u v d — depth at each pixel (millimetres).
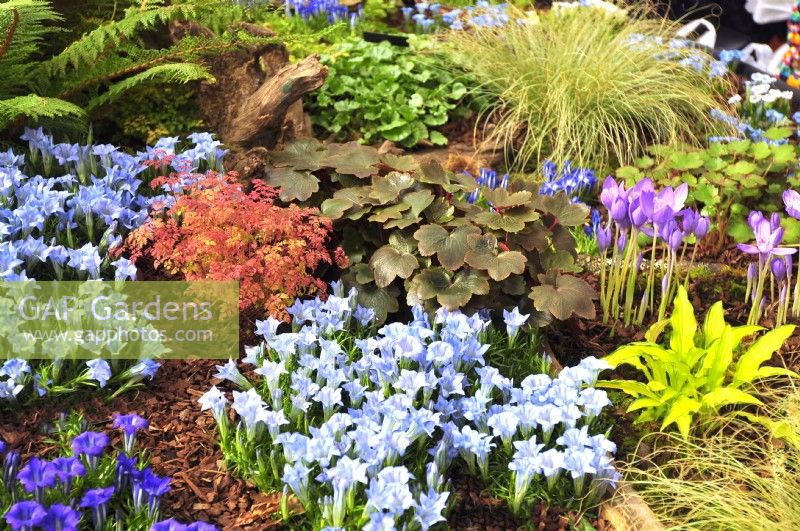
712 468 1317
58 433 1242
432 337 1410
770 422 1305
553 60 2111
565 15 2350
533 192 1579
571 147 1988
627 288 1557
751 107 2221
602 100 2055
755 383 1451
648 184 1505
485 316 1461
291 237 1415
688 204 1843
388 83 2137
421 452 1258
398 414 1200
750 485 1286
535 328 1466
